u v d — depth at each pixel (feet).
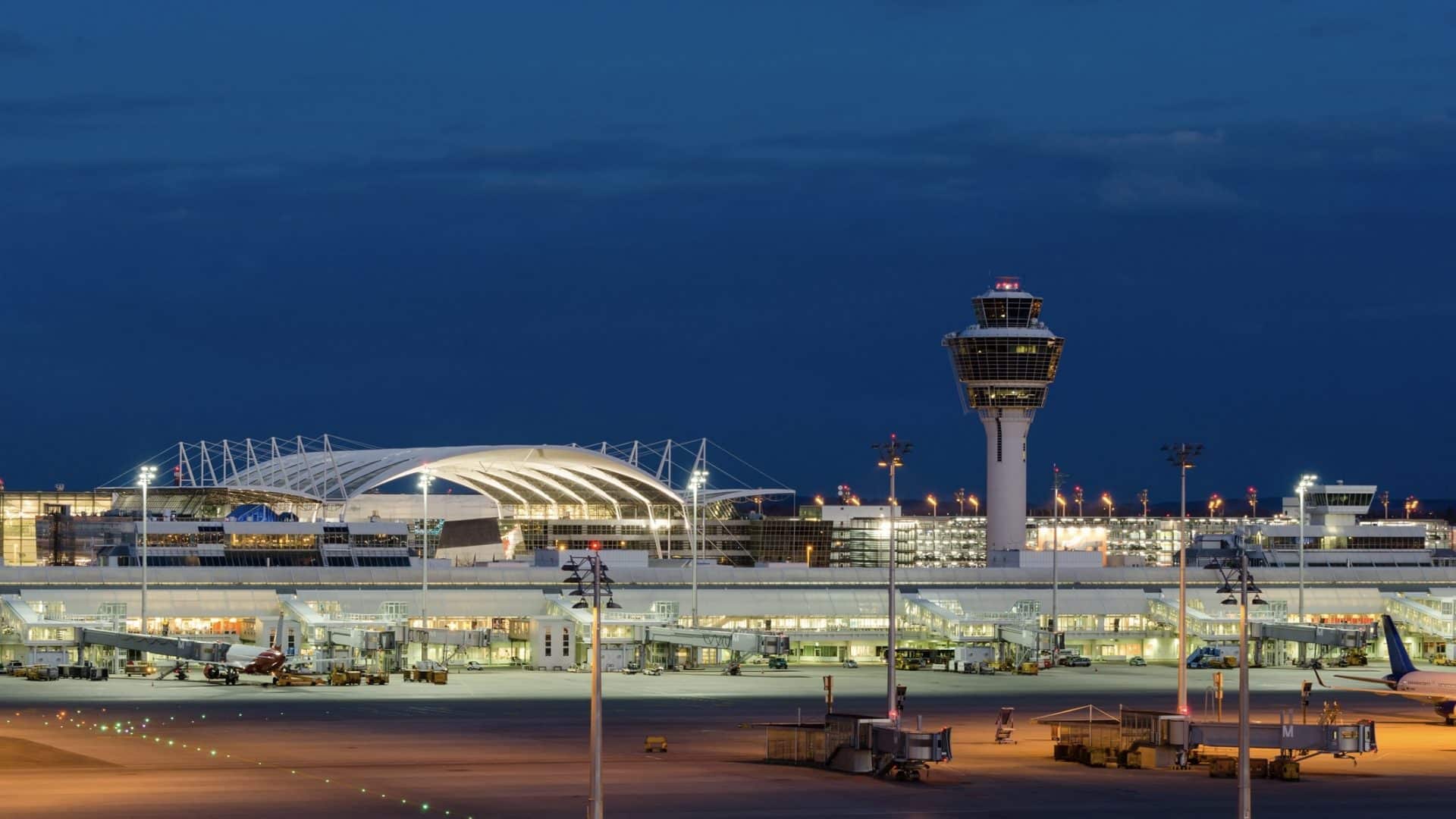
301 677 515.50
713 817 254.27
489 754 333.21
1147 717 321.73
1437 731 401.49
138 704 440.86
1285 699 487.20
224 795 271.49
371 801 267.18
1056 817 258.37
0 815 249.75
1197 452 402.11
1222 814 262.67
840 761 310.65
